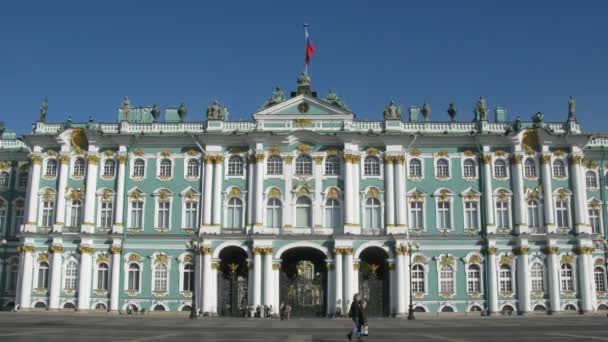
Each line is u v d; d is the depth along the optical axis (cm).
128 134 7581
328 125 7612
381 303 7231
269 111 7662
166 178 7600
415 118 8056
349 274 7138
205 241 7275
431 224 7456
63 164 7588
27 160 8094
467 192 7500
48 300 7319
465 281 7306
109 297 7312
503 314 7194
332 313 7056
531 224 7456
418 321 6084
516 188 7469
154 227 7488
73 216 7562
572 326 4869
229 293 7400
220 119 7719
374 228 7388
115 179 7612
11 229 7925
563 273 7325
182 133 7644
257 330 4703
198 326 5116
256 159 7494
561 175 7562
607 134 7856
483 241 7362
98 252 7425
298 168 7550
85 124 7831
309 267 8994
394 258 7212
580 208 7431
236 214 7481
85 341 3409
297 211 7475
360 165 7538
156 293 7319
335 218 7438
